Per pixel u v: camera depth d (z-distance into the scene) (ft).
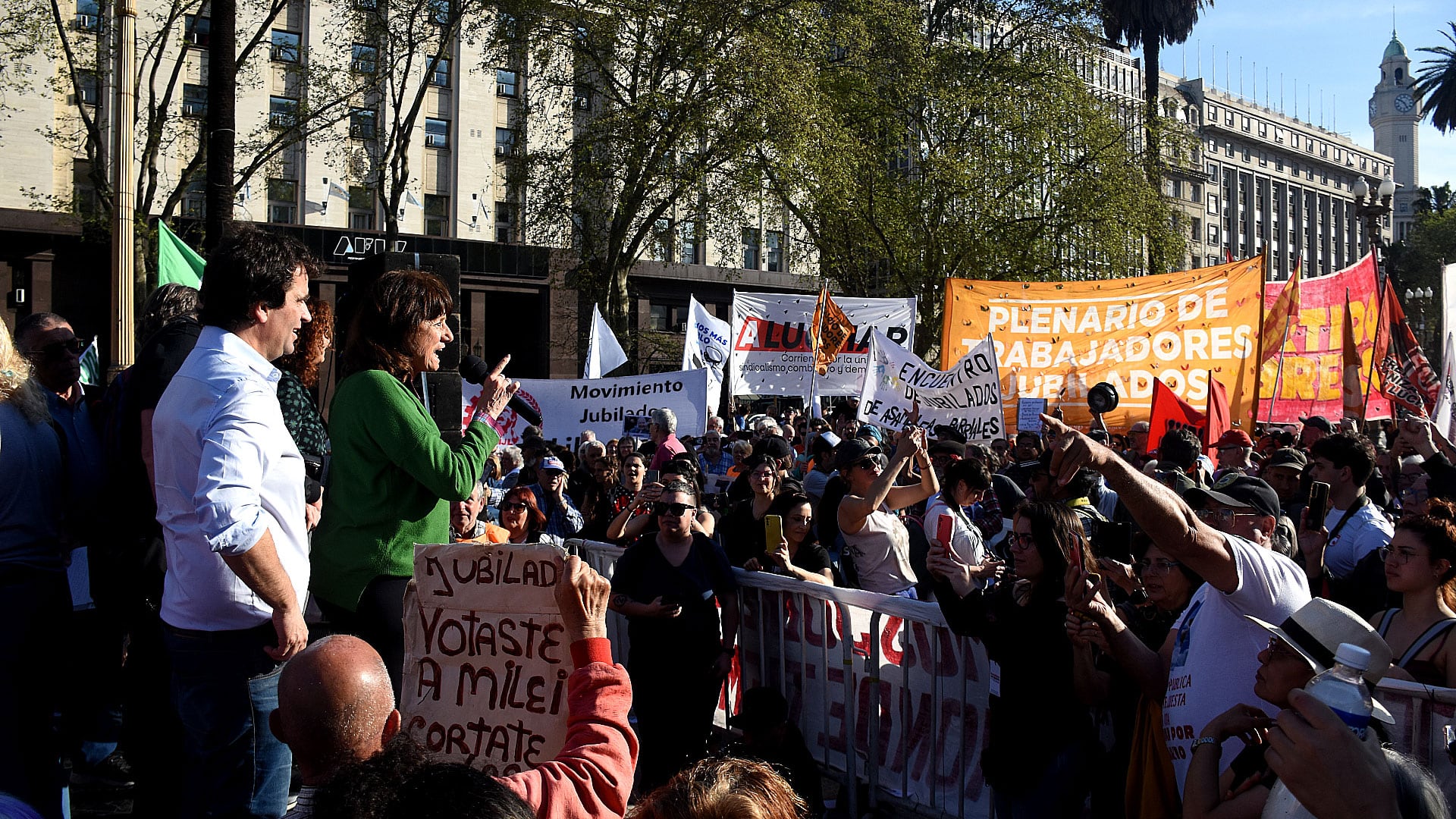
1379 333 35.88
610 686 8.45
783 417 59.62
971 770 15.51
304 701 7.13
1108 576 13.84
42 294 104.32
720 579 18.33
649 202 87.81
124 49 36.83
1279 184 326.65
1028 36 93.40
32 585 10.91
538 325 127.75
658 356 114.01
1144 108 97.14
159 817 12.20
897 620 16.81
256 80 103.86
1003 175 90.84
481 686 9.92
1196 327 41.75
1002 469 31.55
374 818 5.38
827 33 87.10
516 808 5.51
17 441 10.93
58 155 103.35
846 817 17.15
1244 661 10.38
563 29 84.64
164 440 10.27
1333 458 18.66
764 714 15.84
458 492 11.73
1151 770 11.67
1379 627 12.48
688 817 5.92
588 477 34.22
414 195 122.83
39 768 11.05
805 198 91.15
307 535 10.94
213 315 10.57
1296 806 7.48
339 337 16.53
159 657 12.48
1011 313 43.86
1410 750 10.25
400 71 118.73
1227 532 13.60
